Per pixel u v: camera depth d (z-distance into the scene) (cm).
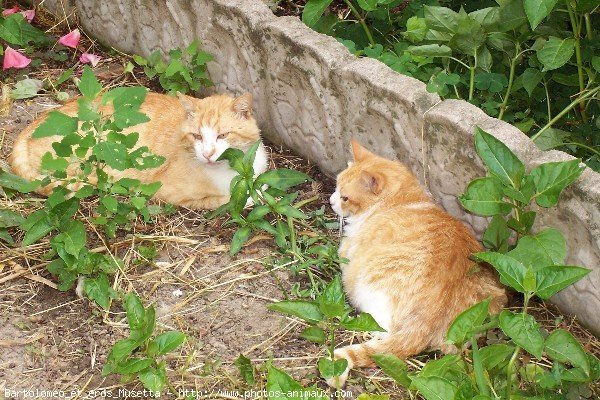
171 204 210
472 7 225
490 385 170
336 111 209
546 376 174
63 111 213
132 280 197
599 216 180
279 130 223
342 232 204
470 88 208
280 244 199
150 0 233
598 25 210
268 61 216
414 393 179
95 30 250
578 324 190
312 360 184
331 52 206
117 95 191
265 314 191
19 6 258
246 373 179
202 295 194
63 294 195
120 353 172
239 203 199
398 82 199
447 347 182
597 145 207
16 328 189
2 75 240
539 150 189
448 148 194
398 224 189
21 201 207
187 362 183
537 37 207
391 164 198
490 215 184
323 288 194
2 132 225
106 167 209
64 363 184
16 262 199
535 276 169
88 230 204
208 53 228
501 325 168
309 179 211
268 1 242
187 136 208
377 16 226
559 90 215
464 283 183
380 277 186
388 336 182
